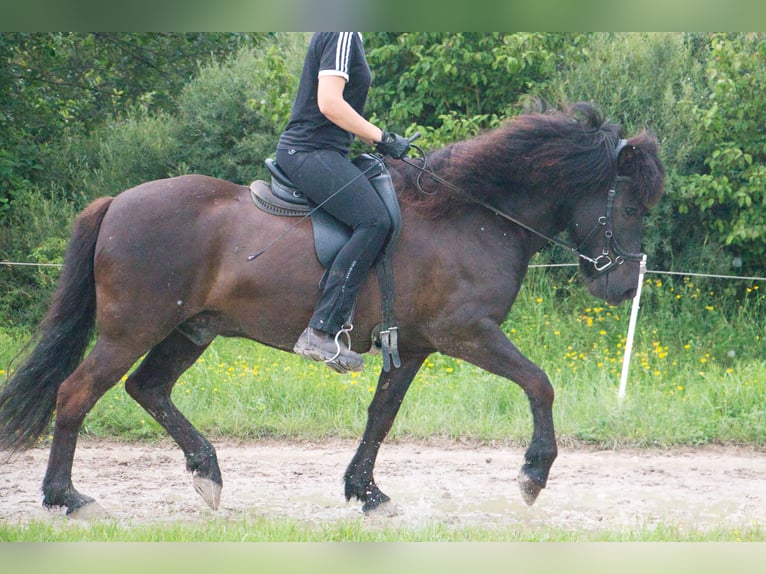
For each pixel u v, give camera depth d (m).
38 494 7.18
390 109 14.48
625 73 13.96
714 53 12.50
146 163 16.08
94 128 17.56
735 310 13.70
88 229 6.46
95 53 17.14
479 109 14.09
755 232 12.76
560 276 14.36
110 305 6.26
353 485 6.80
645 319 13.25
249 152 15.66
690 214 13.94
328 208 6.11
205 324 6.50
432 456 8.60
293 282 6.16
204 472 6.77
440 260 6.21
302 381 10.18
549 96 13.91
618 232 6.54
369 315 6.24
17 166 15.73
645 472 8.08
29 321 14.19
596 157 6.41
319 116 6.13
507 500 7.19
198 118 15.97
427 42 13.87
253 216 6.27
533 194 6.48
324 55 6.03
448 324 6.25
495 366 6.27
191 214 6.27
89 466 8.16
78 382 6.30
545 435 6.20
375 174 6.26
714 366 11.41
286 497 7.25
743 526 6.24
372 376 10.62
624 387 9.89
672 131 13.56
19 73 16.53
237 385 10.14
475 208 6.40
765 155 13.25
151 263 6.20
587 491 7.46
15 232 14.98
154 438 9.16
